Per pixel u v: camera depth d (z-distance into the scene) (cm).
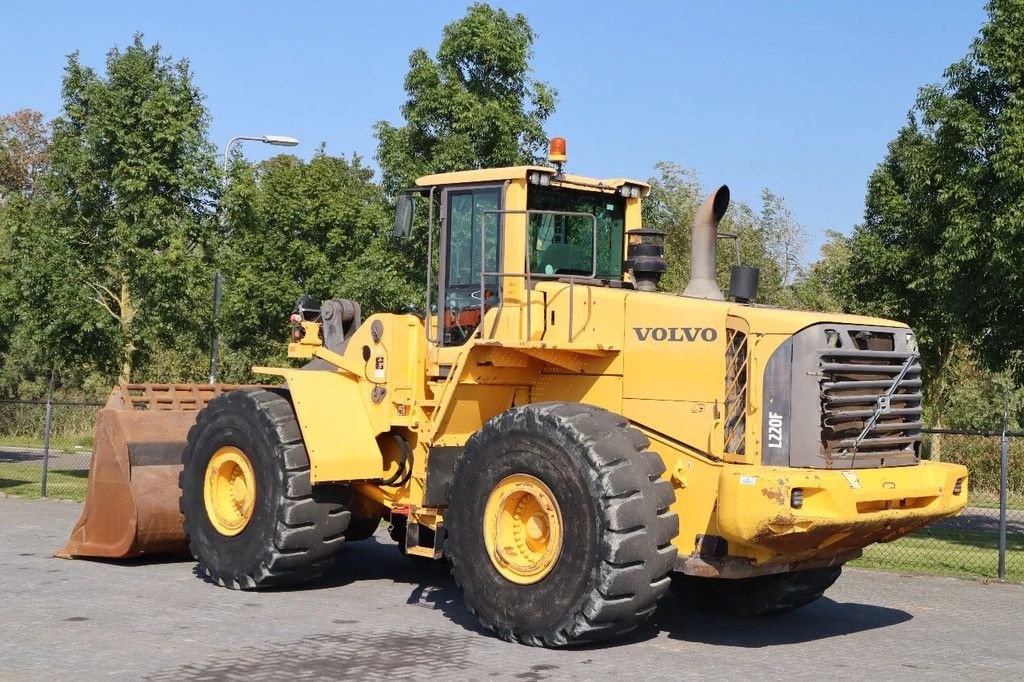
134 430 1072
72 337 1698
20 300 1742
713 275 873
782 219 2916
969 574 1147
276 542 924
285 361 2086
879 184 2298
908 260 2195
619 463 739
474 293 905
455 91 1593
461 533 806
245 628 807
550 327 849
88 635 772
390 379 935
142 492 1047
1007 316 1404
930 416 2388
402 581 1031
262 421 944
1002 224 1314
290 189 2128
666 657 749
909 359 796
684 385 789
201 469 985
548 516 760
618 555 723
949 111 1390
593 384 839
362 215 2150
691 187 2578
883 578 1117
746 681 687
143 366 1809
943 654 780
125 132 1645
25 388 3278
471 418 887
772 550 741
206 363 2364
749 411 757
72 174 1648
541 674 689
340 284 2064
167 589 952
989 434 1138
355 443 934
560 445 753
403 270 1633
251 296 2112
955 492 805
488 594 784
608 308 830
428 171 1587
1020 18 1347
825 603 980
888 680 701
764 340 758
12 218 1714
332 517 943
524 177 870
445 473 887
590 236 923
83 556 1093
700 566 757
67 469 2245
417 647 757
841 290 2427
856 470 747
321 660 713
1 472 2139
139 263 1644
